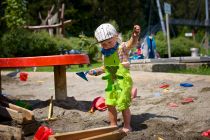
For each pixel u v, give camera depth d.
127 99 4.95
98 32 5.10
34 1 29.02
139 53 14.65
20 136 4.47
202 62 14.04
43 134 4.25
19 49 16.94
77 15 28.77
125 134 4.46
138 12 31.64
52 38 18.41
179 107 6.20
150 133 4.88
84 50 17.33
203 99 6.61
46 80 10.49
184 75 9.64
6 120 5.17
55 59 5.79
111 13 30.09
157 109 6.14
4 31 22.39
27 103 6.86
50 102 6.21
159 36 25.55
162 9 33.06
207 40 33.72
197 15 36.41
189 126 5.21
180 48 22.44
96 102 6.13
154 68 12.12
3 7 24.91
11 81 10.62
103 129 4.34
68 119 5.67
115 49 5.07
